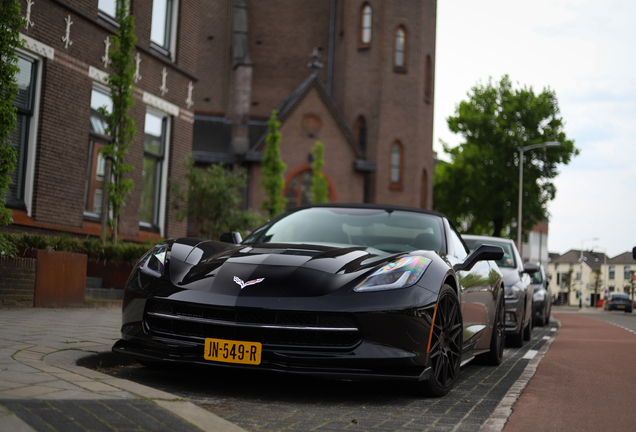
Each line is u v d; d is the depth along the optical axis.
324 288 3.75
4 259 7.46
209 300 3.69
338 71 35.62
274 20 36.91
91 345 4.87
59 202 11.62
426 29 34.59
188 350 3.74
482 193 39.50
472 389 4.70
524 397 4.43
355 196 31.83
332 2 37.09
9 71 7.63
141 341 3.92
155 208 15.01
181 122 15.47
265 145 30.36
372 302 3.71
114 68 11.63
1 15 7.51
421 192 34.56
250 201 30.52
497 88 41.28
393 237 4.93
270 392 4.01
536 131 40.25
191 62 15.81
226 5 35.84
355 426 3.27
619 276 109.06
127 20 11.13
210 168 19.16
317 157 29.27
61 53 11.65
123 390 3.27
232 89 34.78
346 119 34.09
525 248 90.75
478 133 40.56
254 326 3.63
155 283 3.95
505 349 8.57
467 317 4.97
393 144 33.56
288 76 36.84
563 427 3.55
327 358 3.62
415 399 4.11
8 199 10.77
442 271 4.12
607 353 8.05
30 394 2.96
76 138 12.05
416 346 3.78
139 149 13.98
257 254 4.18
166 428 2.70
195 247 4.38
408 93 33.81
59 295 8.27
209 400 3.68
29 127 11.13
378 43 33.56
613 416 3.93
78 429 2.54
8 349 4.32
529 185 38.56
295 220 5.26
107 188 11.37
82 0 12.16
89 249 9.86
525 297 9.23
